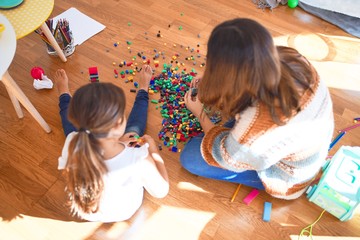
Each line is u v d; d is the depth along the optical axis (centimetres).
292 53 83
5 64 102
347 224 122
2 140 140
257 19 190
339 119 151
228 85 79
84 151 80
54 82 158
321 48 178
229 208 126
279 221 123
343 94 160
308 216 124
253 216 125
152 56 170
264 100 78
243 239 119
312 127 84
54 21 179
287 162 102
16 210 123
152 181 110
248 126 86
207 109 135
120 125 89
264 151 90
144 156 100
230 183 132
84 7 189
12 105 150
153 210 125
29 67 163
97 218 112
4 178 130
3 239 117
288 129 83
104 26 181
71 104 84
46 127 139
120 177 97
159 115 149
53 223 121
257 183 125
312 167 102
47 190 128
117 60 167
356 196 110
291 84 76
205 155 113
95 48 171
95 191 89
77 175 86
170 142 140
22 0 134
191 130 141
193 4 196
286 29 186
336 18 189
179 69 164
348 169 117
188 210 125
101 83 88
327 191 118
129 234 120
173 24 185
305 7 195
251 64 72
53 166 134
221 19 189
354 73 168
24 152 137
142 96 147
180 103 149
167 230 121
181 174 134
